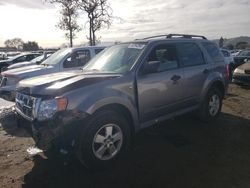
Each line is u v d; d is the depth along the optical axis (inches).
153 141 206.7
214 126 239.6
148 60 189.3
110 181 151.6
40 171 164.2
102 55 220.4
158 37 221.1
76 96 153.2
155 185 146.0
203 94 232.8
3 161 179.5
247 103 335.9
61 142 149.9
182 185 145.2
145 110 185.3
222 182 147.3
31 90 162.4
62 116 149.2
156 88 190.1
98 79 165.5
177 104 209.8
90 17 686.5
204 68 232.7
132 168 165.2
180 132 225.1
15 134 234.1
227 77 260.4
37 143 155.6
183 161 172.9
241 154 182.2
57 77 174.4
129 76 176.1
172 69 205.2
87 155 156.1
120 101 167.9
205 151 187.5
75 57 361.1
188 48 226.2
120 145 170.1
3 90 319.3
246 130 229.8
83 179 154.3
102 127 160.2
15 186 148.8
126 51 201.9
